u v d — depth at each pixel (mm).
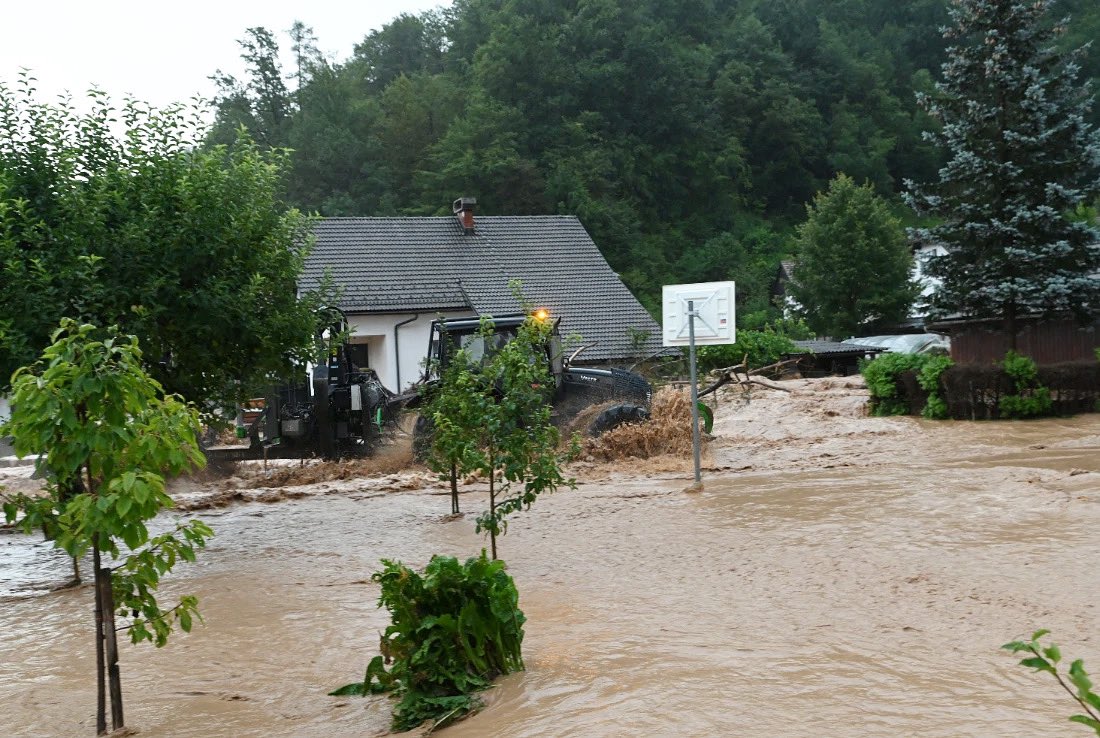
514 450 9016
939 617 6422
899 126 95625
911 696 4863
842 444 18797
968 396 21703
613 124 79312
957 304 25781
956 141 25484
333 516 13023
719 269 75500
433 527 11750
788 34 99875
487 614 5727
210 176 12312
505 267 37438
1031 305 24906
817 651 5793
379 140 78375
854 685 5086
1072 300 24781
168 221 11734
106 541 5105
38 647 7473
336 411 18828
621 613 7180
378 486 15555
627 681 5395
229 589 9023
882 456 16688
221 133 80250
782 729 4484
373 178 74688
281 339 12875
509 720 4953
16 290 10484
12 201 11211
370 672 5707
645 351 34156
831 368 44875
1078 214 27031
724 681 5270
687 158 82938
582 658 5977
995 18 25469
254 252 12656
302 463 18406
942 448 17594
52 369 4973
